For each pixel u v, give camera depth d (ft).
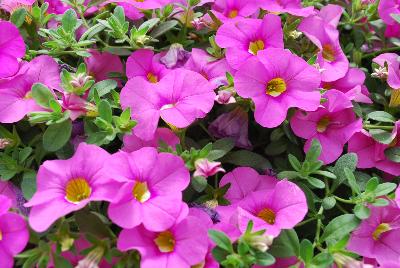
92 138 0.78
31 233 0.71
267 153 0.85
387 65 0.89
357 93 0.87
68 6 0.95
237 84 0.80
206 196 0.79
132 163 0.73
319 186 0.78
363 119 0.90
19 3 0.88
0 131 0.80
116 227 0.75
